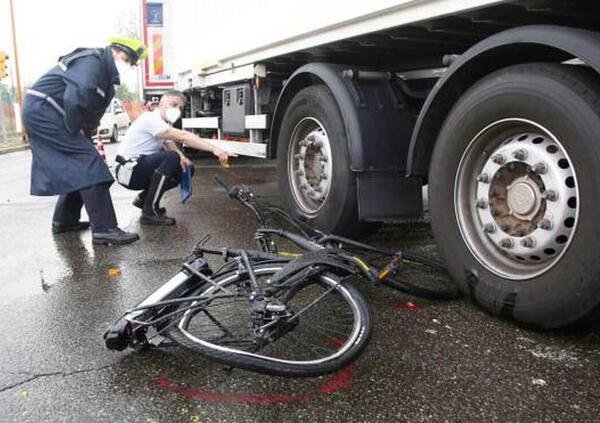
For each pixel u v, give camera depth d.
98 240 4.89
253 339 2.45
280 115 5.05
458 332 2.93
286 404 2.29
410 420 2.18
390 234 4.98
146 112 5.71
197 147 5.36
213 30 6.78
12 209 6.91
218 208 6.48
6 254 4.67
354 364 2.60
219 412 2.24
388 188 3.96
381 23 3.62
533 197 2.79
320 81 4.38
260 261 2.87
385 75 4.17
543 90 2.66
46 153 4.74
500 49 2.84
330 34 4.15
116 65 4.79
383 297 3.44
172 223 5.58
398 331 2.95
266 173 9.62
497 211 2.98
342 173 4.04
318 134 4.34
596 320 2.63
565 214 2.66
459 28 3.48
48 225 5.86
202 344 2.37
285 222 5.20
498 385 2.41
